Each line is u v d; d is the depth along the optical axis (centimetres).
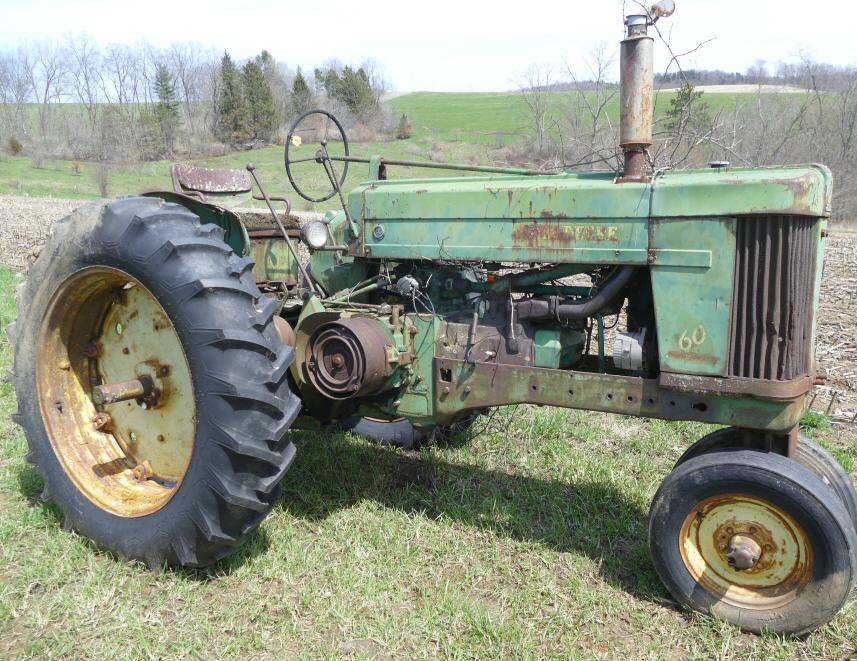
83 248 299
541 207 298
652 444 435
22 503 342
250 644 254
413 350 337
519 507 359
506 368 313
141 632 255
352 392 317
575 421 473
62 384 329
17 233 1452
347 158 364
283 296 379
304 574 295
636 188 277
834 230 1878
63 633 254
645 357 290
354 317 335
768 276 259
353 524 337
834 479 300
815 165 280
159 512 288
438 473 399
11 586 278
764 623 264
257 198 417
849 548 248
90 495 312
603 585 295
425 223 329
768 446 280
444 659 250
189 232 285
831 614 254
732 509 271
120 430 336
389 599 283
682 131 705
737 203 259
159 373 312
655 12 273
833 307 833
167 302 276
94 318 331
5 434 424
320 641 257
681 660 255
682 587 277
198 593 281
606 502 361
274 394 277
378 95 6700
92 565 294
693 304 271
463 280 340
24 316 324
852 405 509
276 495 288
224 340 267
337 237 371
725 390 267
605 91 1313
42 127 5522
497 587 292
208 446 271
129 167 4553
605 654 254
